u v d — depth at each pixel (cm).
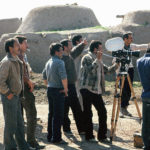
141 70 531
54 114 644
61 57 655
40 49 1599
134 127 768
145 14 1781
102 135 661
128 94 859
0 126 749
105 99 1149
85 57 653
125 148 629
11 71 536
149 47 540
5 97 538
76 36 746
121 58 659
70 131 732
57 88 636
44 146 625
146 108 527
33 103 608
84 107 660
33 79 1323
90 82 642
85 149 618
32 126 612
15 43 540
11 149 546
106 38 1584
